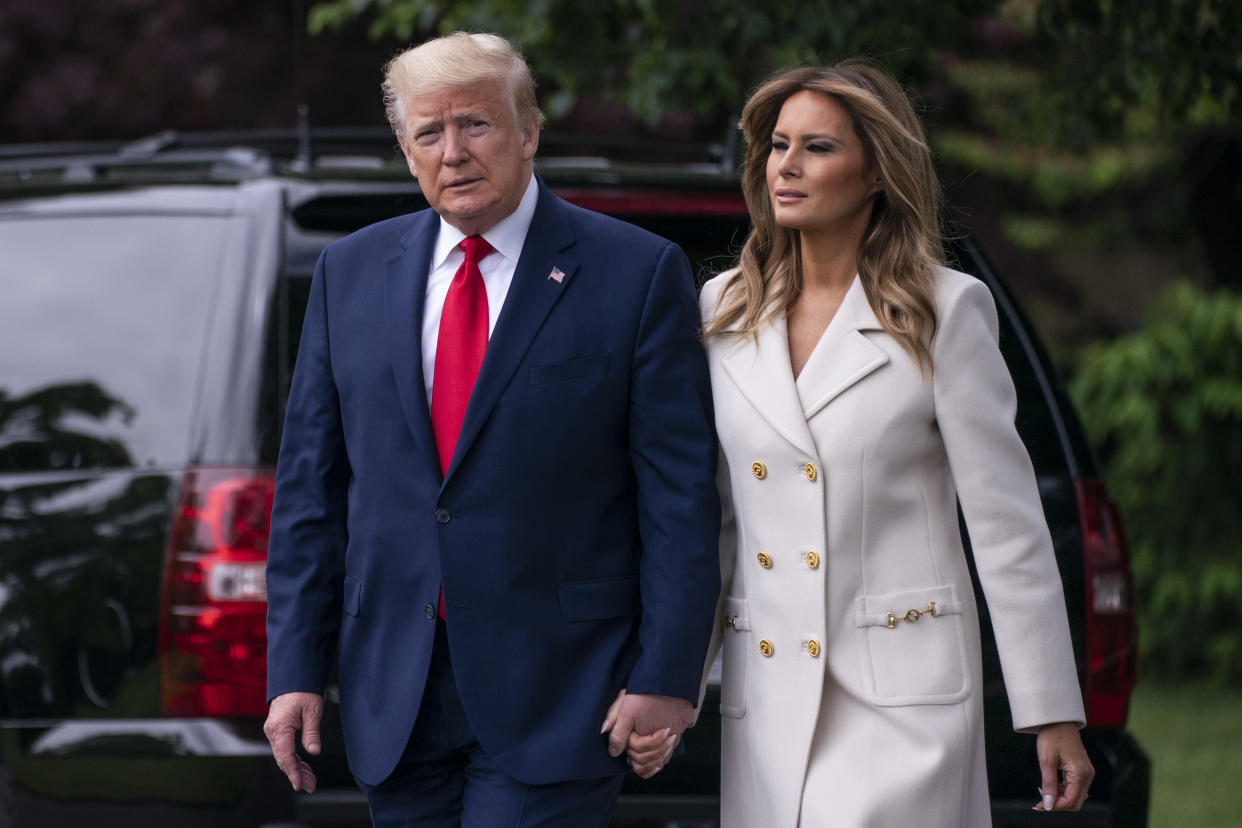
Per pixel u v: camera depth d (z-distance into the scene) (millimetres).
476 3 17547
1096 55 16484
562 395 8164
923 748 8023
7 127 29172
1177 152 29438
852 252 8367
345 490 8867
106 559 10641
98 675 10531
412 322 8391
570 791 8273
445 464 8297
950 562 8219
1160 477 26297
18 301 11797
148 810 10250
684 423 8234
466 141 8117
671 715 8117
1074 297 35375
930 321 8078
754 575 8352
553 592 8211
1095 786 10422
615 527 8375
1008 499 8055
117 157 14039
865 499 8055
